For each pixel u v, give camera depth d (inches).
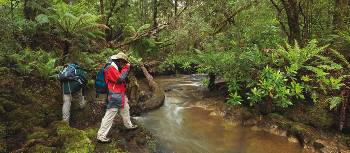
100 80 220.5
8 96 217.6
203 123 277.4
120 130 239.3
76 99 260.8
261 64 300.2
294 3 316.5
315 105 259.4
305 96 272.4
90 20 318.3
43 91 248.5
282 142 241.9
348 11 318.7
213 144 238.8
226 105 301.1
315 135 238.7
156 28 513.7
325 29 334.3
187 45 470.0
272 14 370.3
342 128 240.7
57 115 239.1
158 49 532.1
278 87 265.6
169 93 362.9
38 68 253.8
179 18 480.7
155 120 282.4
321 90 265.1
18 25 281.3
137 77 388.8
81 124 245.3
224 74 311.9
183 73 490.9
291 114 266.4
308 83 275.3
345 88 245.9
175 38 464.4
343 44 291.0
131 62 386.6
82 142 198.7
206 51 370.0
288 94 259.9
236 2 388.8
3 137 194.4
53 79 266.1
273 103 278.1
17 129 203.6
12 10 301.4
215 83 354.3
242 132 260.4
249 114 277.6
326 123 244.5
